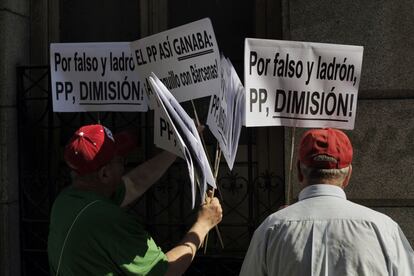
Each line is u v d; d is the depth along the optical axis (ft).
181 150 9.50
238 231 17.01
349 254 7.95
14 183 17.20
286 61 12.92
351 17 15.38
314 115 13.16
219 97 12.09
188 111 17.19
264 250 8.45
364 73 15.39
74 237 9.02
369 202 15.52
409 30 15.21
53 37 18.13
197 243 10.16
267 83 12.89
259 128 16.88
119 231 9.04
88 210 9.12
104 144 9.57
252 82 12.78
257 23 17.20
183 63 12.45
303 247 8.14
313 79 13.08
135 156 17.58
